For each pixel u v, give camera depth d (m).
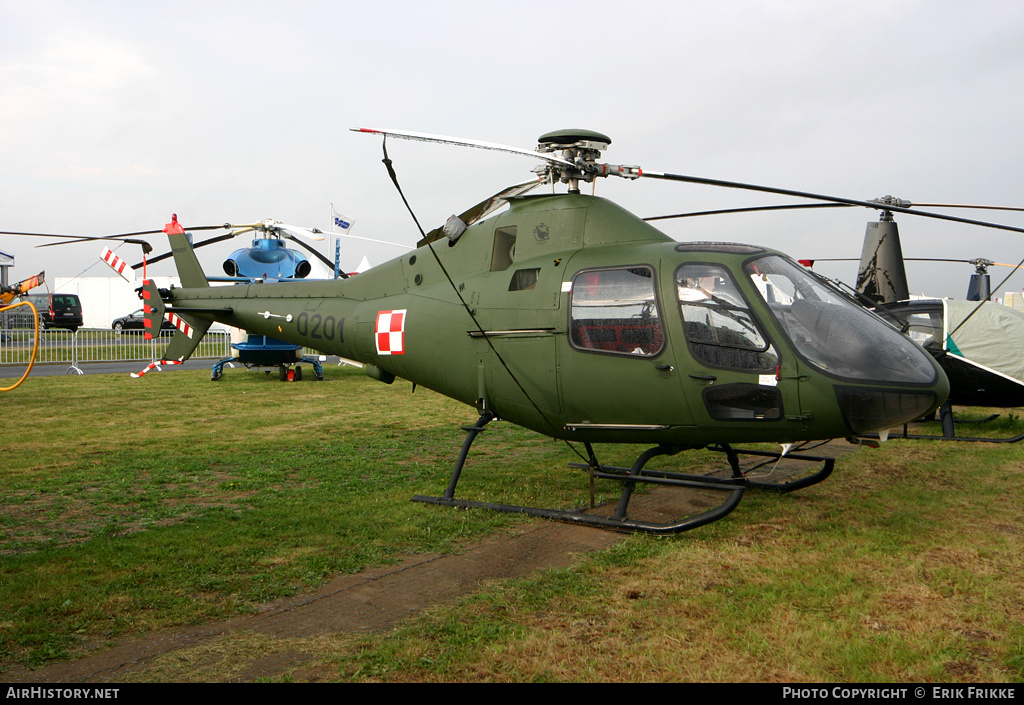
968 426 11.66
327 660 3.65
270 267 18.27
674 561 5.13
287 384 17.89
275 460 8.74
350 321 8.11
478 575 4.91
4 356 25.09
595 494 7.17
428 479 7.77
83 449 9.35
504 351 6.53
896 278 13.49
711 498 7.11
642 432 6.04
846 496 7.05
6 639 3.86
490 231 6.99
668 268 5.84
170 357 11.24
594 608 4.29
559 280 6.26
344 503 6.76
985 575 4.81
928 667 3.52
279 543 5.56
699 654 3.67
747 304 5.57
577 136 6.33
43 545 5.47
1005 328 10.52
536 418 6.53
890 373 5.42
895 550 5.32
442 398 15.17
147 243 12.55
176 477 7.77
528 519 6.26
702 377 5.60
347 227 17.70
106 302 45.72
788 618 4.09
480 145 5.56
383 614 4.25
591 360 6.03
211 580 4.76
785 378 5.41
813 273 6.20
